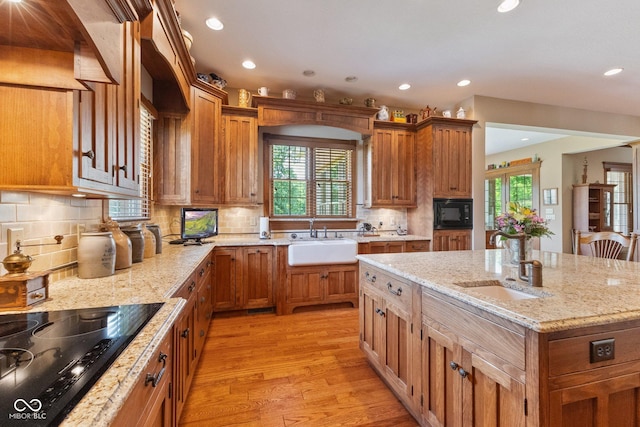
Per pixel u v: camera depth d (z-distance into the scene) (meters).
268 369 2.20
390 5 2.28
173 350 1.25
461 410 1.28
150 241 2.23
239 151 3.45
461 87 3.84
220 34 2.67
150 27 1.81
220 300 3.25
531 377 0.95
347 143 4.32
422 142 4.16
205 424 1.63
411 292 1.65
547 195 6.63
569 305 1.07
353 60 3.13
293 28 2.58
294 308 3.50
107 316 0.99
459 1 2.23
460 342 1.28
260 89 3.51
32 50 0.96
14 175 0.96
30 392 0.58
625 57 3.08
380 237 3.96
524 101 4.32
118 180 1.32
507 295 1.46
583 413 0.98
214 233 3.31
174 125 2.87
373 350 2.12
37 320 0.95
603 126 4.75
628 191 6.85
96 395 0.58
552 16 2.41
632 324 1.04
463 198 4.05
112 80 0.96
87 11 0.79
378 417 1.70
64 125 0.98
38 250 1.34
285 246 3.39
